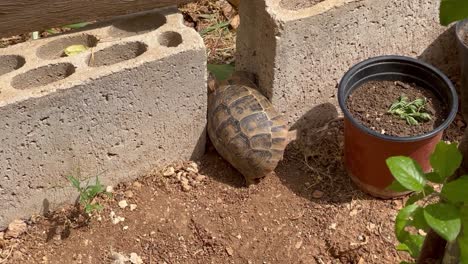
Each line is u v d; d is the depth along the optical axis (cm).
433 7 92
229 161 84
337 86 91
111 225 81
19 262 77
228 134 82
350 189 86
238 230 81
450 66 102
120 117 78
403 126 81
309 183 87
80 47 81
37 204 80
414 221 42
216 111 84
